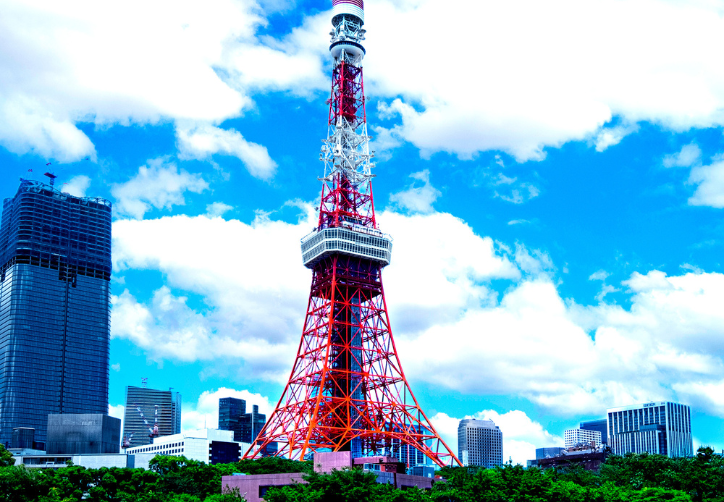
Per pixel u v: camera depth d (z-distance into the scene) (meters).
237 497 184.00
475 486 179.25
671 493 177.88
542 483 178.88
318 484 167.50
